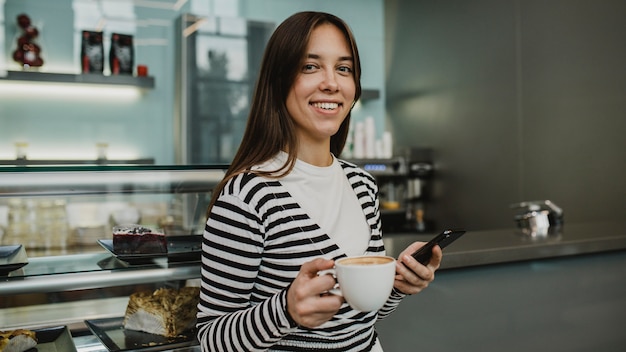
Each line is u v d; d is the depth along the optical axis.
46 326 1.45
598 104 2.77
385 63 4.46
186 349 1.39
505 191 3.35
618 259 2.15
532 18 3.14
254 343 0.90
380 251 1.12
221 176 1.50
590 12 2.80
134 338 1.40
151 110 3.71
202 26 3.63
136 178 1.41
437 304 1.81
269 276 1.01
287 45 1.03
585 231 2.25
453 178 3.78
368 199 1.17
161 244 1.40
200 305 1.01
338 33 1.06
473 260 1.79
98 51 3.40
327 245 1.02
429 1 3.96
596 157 2.79
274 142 1.07
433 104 3.96
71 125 3.52
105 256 1.42
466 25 3.63
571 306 2.05
